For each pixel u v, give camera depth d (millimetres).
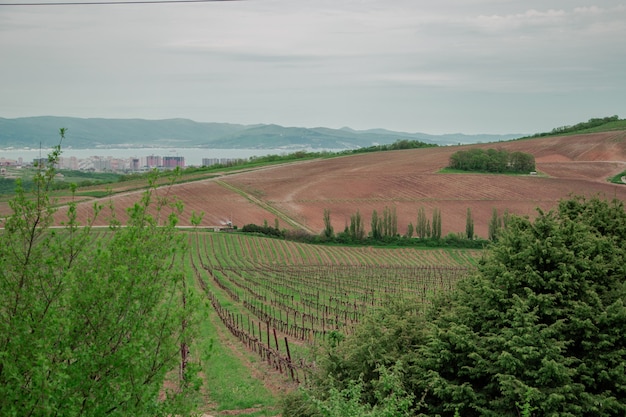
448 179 159875
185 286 13891
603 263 20984
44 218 12180
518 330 18547
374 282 79500
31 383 11344
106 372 12039
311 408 19938
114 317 12133
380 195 149875
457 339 19578
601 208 25766
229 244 112375
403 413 17000
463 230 124562
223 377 32062
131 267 12477
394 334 21703
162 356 12602
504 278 20562
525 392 17047
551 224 21422
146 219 13500
